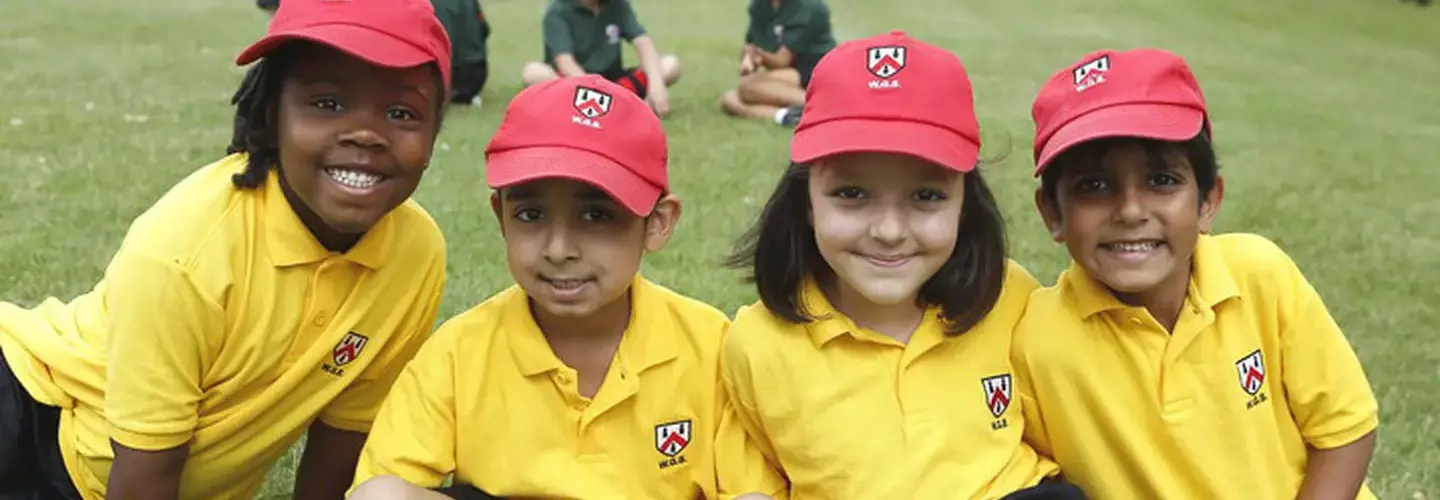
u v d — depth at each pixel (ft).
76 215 15.08
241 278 7.25
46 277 12.77
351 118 6.92
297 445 10.02
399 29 6.92
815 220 7.25
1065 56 36.99
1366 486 8.94
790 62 25.44
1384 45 45.24
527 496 7.46
